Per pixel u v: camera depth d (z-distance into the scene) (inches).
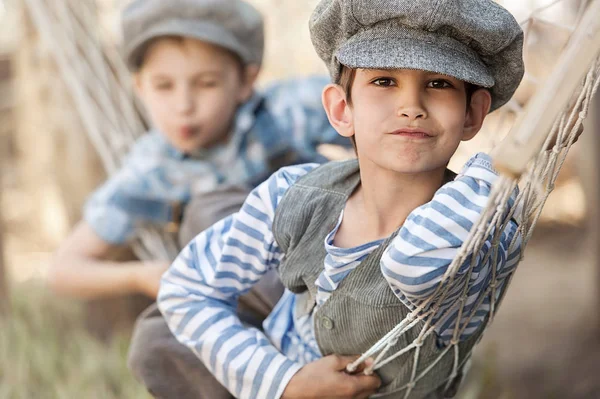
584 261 144.9
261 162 68.4
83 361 98.1
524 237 39.8
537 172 35.0
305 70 117.6
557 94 29.6
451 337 42.0
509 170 29.9
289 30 112.6
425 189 40.1
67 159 110.1
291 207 43.3
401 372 43.0
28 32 109.0
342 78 40.0
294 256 43.1
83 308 111.2
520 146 29.8
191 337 45.7
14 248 177.8
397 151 37.5
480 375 93.9
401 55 36.2
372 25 37.7
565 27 46.5
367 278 40.3
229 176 68.6
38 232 181.6
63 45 83.0
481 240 35.2
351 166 43.6
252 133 68.5
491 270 39.6
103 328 109.9
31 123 114.9
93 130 80.0
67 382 94.7
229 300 47.2
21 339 100.7
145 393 86.7
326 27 39.7
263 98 71.1
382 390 44.4
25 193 185.5
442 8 35.9
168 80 66.1
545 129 29.6
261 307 51.7
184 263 46.6
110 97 82.4
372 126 37.8
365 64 36.7
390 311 39.9
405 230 36.7
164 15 64.6
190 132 66.6
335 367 43.0
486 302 42.3
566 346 112.2
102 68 82.8
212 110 66.4
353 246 41.3
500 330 122.6
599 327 115.4
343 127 40.6
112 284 72.9
